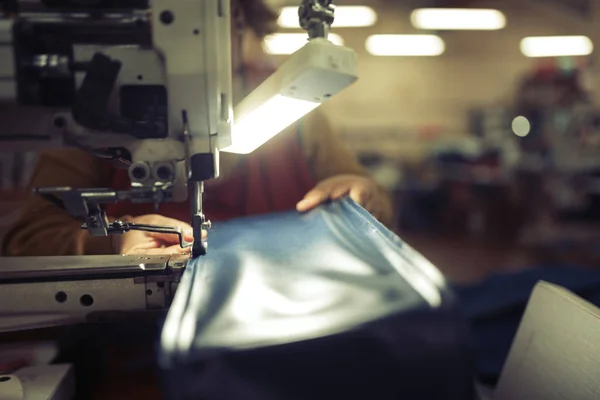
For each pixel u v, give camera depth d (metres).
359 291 0.62
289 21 5.88
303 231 0.92
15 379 0.85
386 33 8.63
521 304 1.28
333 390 0.54
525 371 0.94
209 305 0.63
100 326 1.04
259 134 0.90
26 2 0.75
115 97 0.78
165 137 0.81
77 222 1.14
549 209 6.17
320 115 1.54
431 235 6.58
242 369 0.54
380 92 9.39
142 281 0.83
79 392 1.04
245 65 1.39
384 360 0.54
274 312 0.61
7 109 0.78
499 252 5.63
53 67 0.77
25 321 0.83
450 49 9.19
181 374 0.54
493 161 6.62
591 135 5.80
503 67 9.07
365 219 0.87
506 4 8.55
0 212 1.51
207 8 0.77
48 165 1.28
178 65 0.78
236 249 0.85
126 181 1.17
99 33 0.78
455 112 9.35
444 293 0.60
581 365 0.80
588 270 1.45
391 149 8.58
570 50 8.53
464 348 0.55
